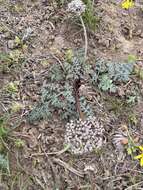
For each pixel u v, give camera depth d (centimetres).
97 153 26
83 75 29
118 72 29
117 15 33
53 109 28
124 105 29
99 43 32
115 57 31
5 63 30
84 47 31
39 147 27
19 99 29
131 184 26
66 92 28
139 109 28
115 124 28
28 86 29
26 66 30
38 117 28
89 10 32
